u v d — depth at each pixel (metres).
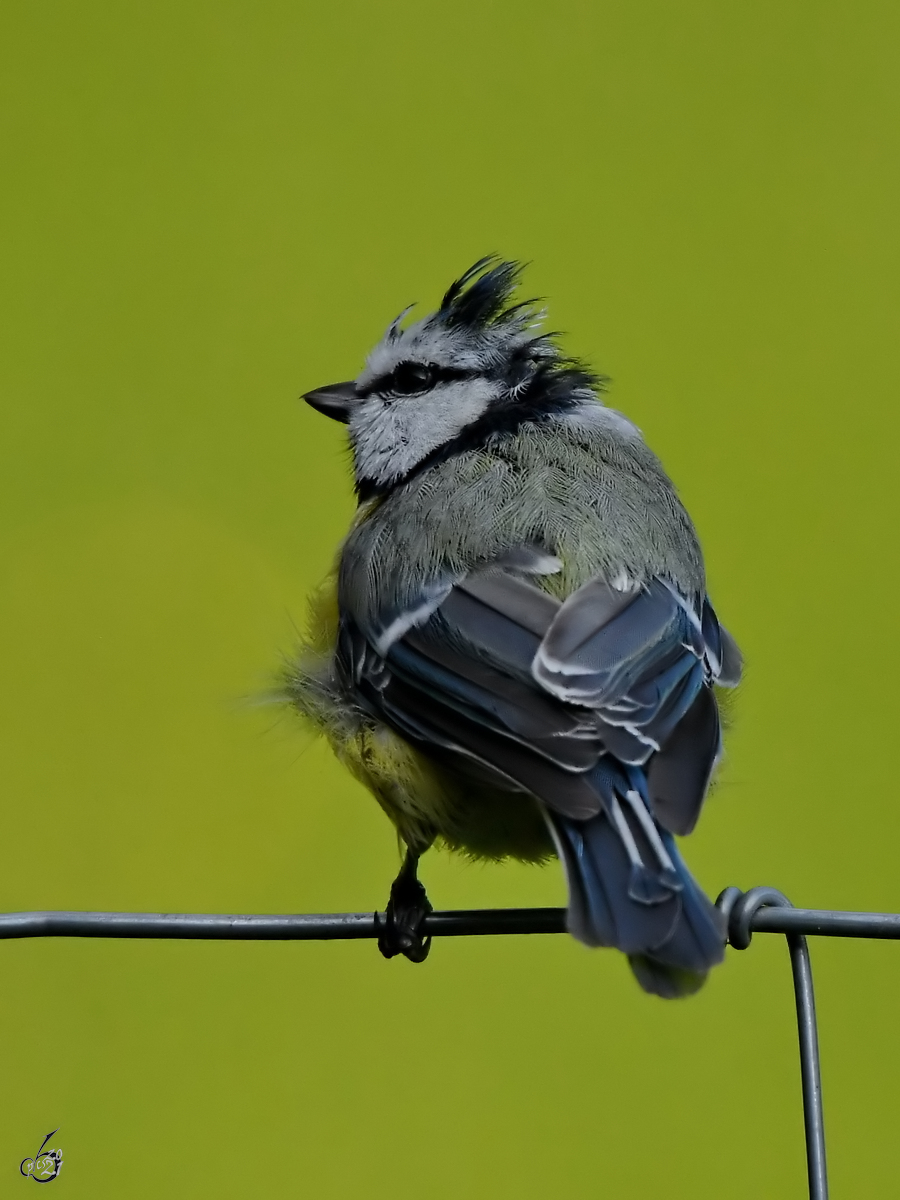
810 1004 5.35
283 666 7.06
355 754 6.75
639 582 6.23
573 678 5.77
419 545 6.53
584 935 5.29
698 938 5.24
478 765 5.90
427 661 6.27
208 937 5.85
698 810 5.49
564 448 7.16
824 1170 5.21
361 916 5.91
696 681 6.06
